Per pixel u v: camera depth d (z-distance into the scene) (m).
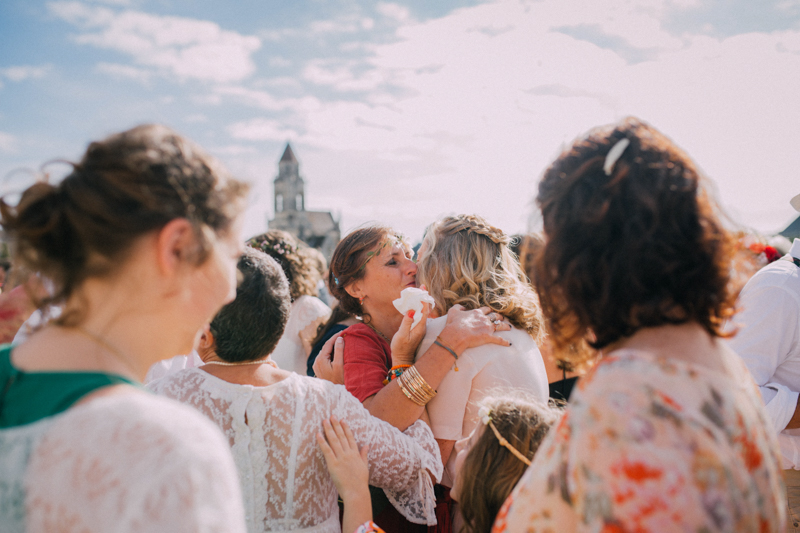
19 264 0.73
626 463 0.62
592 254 0.76
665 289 0.72
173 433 0.62
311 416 1.37
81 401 0.65
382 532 1.27
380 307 2.39
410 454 1.53
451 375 1.78
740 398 0.73
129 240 0.71
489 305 1.99
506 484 1.40
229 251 0.84
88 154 0.73
